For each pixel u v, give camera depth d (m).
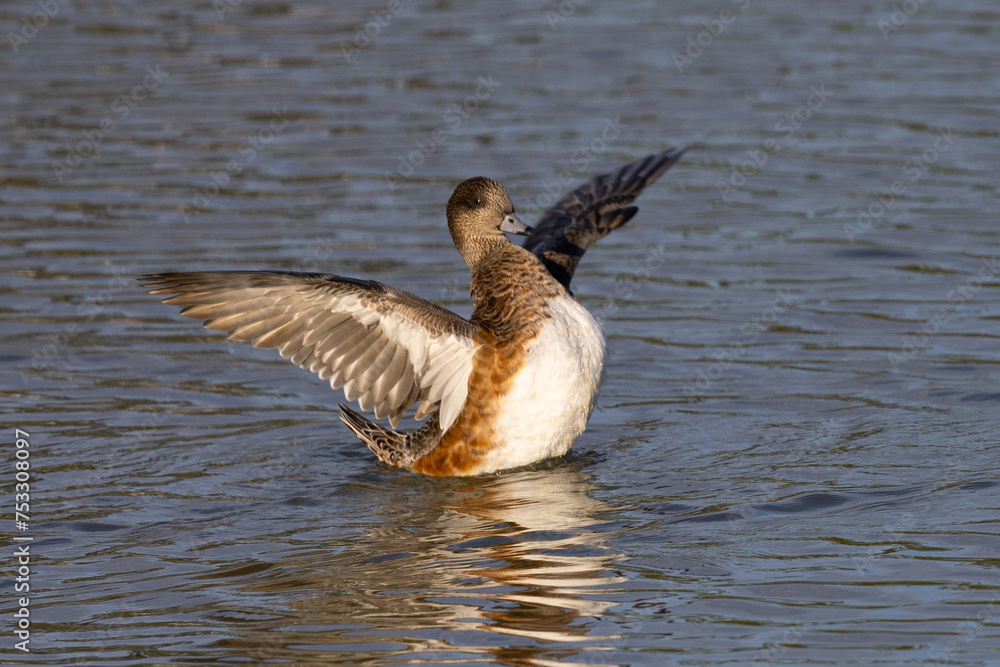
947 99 22.97
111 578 8.53
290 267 15.93
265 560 8.81
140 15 29.92
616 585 8.19
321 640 7.50
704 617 7.70
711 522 9.26
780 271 16.06
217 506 9.94
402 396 10.42
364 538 9.22
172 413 12.07
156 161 20.45
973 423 11.24
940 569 8.26
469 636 7.52
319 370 9.98
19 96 23.50
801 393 12.30
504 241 11.49
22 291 15.27
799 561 8.48
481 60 25.97
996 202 18.30
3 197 18.70
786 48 26.59
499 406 10.39
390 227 17.66
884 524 9.06
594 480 10.38
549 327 10.41
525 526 9.34
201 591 8.27
